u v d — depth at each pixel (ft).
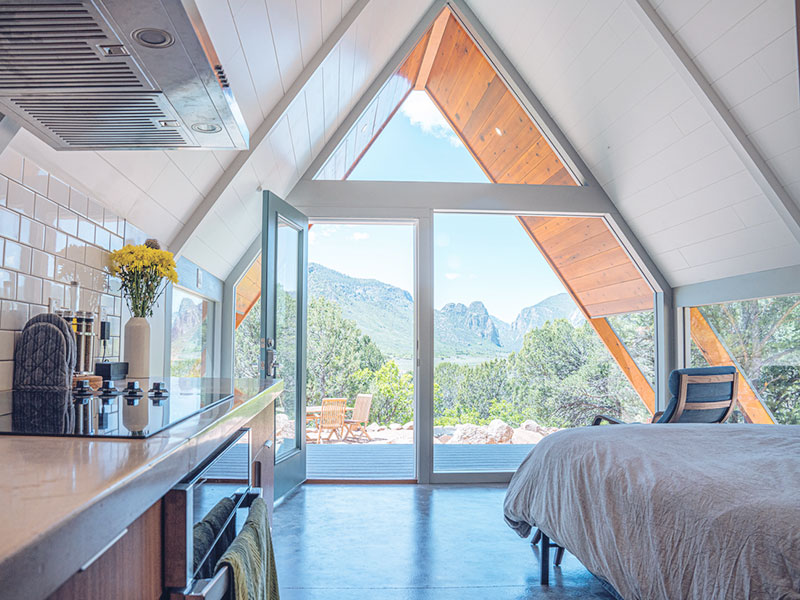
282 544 9.54
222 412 3.53
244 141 5.12
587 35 11.41
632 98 11.66
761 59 9.20
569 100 13.21
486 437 22.47
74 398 4.11
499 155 16.88
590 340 21.16
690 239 13.20
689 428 7.39
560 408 21.89
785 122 9.61
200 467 2.97
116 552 1.92
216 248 12.84
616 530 5.57
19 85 3.92
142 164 7.48
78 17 3.06
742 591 4.03
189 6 3.07
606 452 6.45
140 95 4.08
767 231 11.32
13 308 4.96
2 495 1.64
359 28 10.82
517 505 8.18
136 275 7.00
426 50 16.17
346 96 12.90
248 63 8.10
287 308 13.08
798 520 4.00
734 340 13.15
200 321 13.93
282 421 12.87
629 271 17.07
